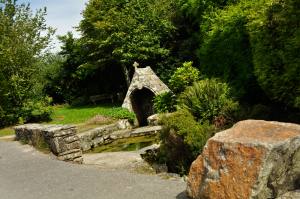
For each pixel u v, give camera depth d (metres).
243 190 4.79
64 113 28.27
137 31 30.27
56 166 10.08
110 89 36.38
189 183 5.66
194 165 5.62
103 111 25.22
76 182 8.10
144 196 6.45
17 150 13.57
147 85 23.33
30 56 26.05
